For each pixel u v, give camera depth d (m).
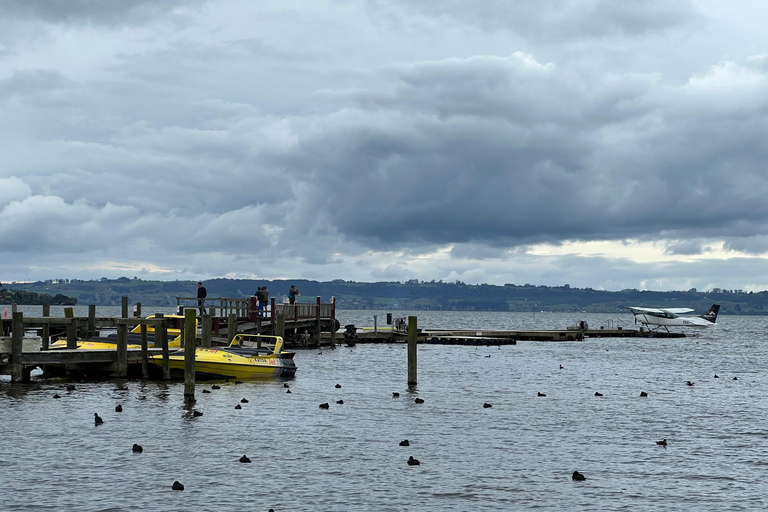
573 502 18.64
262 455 22.48
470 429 27.23
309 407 31.02
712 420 30.16
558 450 24.14
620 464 22.45
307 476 20.36
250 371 38.88
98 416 26.50
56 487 18.86
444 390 37.81
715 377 47.75
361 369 47.97
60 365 38.56
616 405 33.91
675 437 26.58
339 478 20.25
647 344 91.38
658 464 22.52
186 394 31.50
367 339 77.88
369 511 17.66
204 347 39.94
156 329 41.12
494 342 81.88
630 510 18.12
